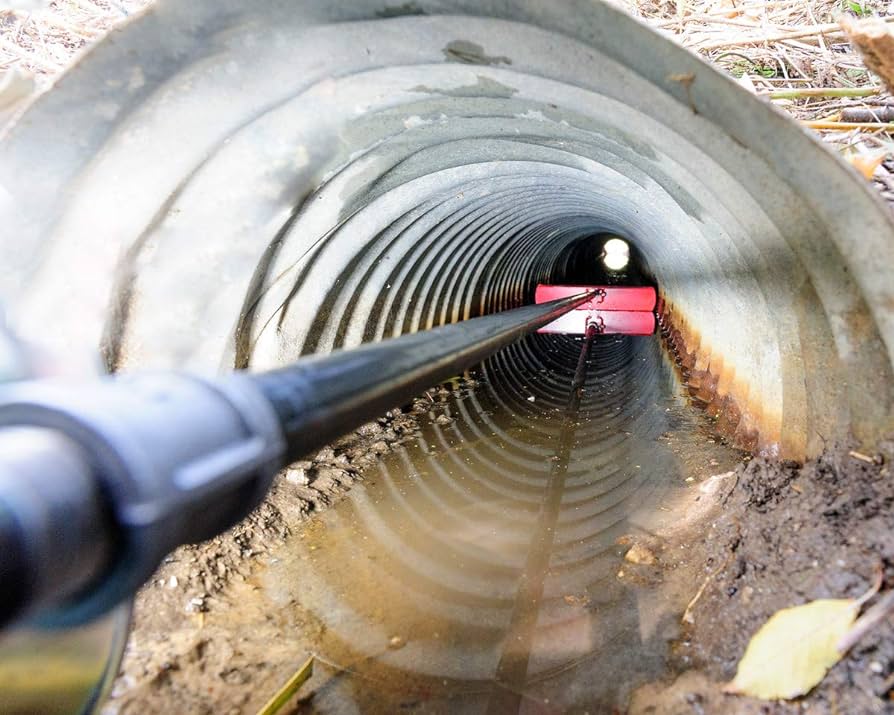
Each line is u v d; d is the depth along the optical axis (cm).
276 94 55
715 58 125
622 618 58
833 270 52
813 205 47
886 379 51
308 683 50
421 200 98
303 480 84
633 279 327
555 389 154
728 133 46
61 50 112
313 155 63
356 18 49
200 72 51
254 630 56
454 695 50
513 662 54
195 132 54
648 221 139
